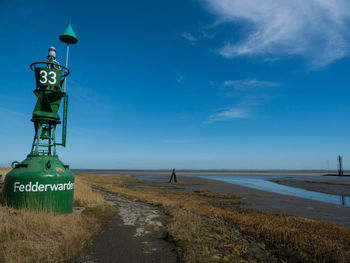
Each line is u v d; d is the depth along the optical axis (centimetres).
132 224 786
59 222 660
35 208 750
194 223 773
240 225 823
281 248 606
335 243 622
